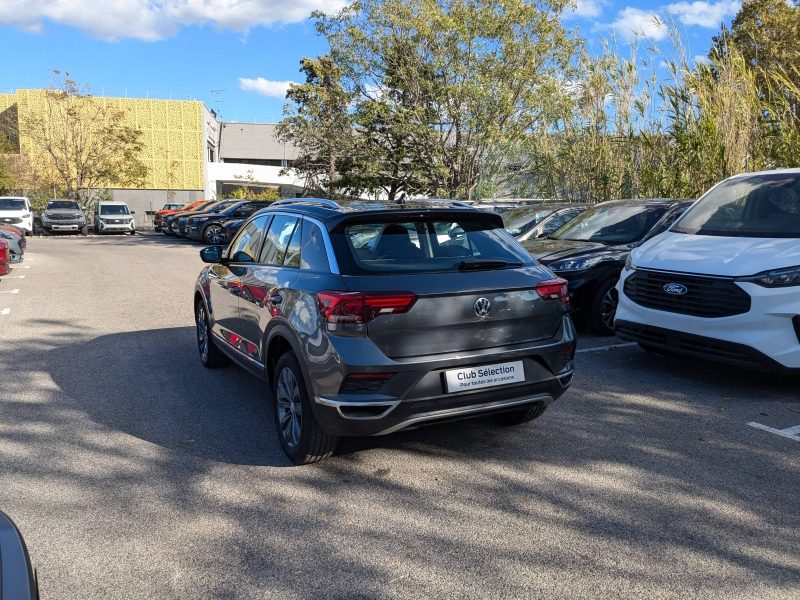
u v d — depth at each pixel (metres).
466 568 2.97
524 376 3.95
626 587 2.79
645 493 3.68
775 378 5.89
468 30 20.08
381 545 3.18
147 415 5.14
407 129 20.98
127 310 10.08
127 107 53.84
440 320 3.69
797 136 9.82
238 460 4.25
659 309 5.72
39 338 8.08
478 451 4.35
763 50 17.58
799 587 2.78
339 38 21.22
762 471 3.93
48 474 4.05
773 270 5.00
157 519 3.46
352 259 3.83
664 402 5.25
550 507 3.54
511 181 20.31
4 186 43.91
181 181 55.56
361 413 3.65
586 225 8.72
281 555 3.11
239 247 5.59
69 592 2.83
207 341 6.35
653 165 12.45
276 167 58.69
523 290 3.95
